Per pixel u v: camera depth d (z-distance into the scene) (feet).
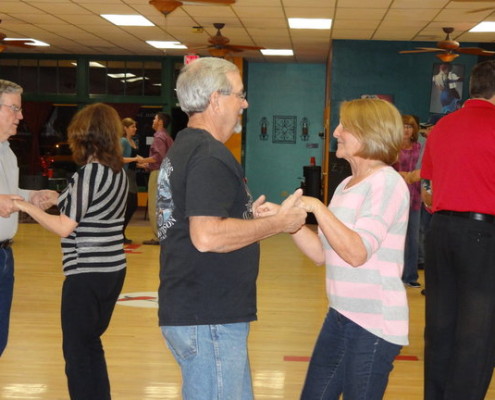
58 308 17.30
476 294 8.53
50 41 39.81
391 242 6.79
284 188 47.37
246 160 47.34
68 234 8.36
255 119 47.06
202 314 5.96
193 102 6.16
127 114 45.68
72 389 8.61
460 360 8.58
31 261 24.18
